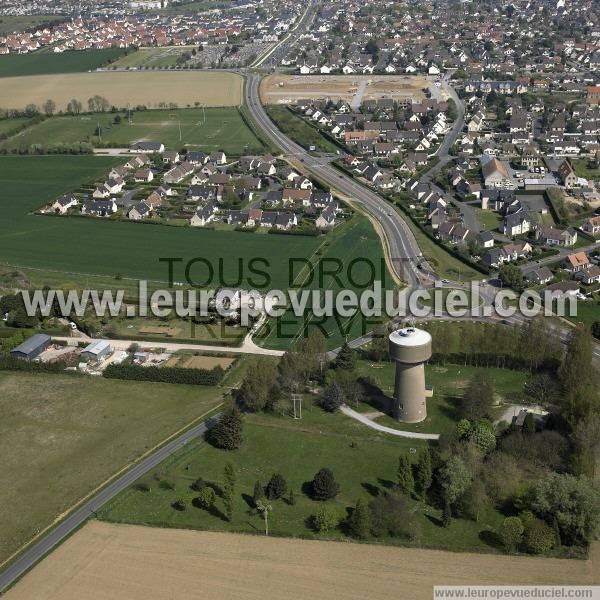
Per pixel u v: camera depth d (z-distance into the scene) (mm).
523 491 162875
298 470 179625
